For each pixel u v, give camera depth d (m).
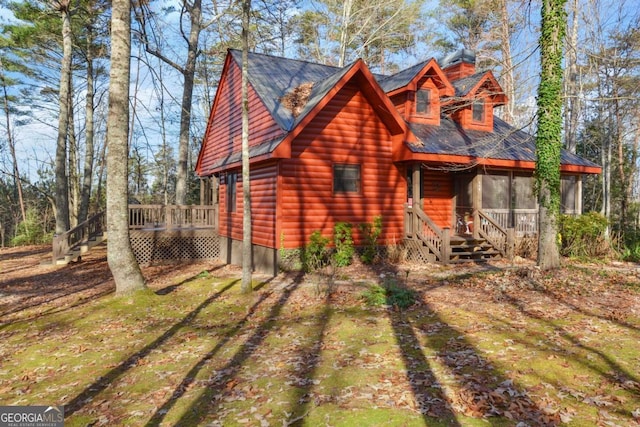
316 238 12.22
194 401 4.94
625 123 26.19
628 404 4.37
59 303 10.39
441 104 16.23
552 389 4.73
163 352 6.66
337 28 28.16
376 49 32.22
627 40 19.61
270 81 14.30
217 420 4.45
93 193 39.38
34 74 28.11
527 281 10.21
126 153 9.89
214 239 17.73
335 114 12.73
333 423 4.20
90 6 21.30
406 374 5.26
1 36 22.66
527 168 15.41
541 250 11.57
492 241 13.59
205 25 21.52
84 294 11.25
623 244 14.79
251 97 14.57
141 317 8.63
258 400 4.84
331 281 10.26
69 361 6.48
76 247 17.62
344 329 7.17
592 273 11.06
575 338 6.32
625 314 7.50
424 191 15.98
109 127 9.63
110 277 13.65
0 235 38.84
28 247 24.88
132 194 43.59
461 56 19.45
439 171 16.27
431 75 15.76
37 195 40.28
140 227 16.50
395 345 6.28
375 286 9.42
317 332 7.13
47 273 14.97
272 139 12.49
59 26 22.86
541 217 11.57
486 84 17.12
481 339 6.37
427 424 4.09
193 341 7.08
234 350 6.53
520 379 4.98
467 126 16.78
